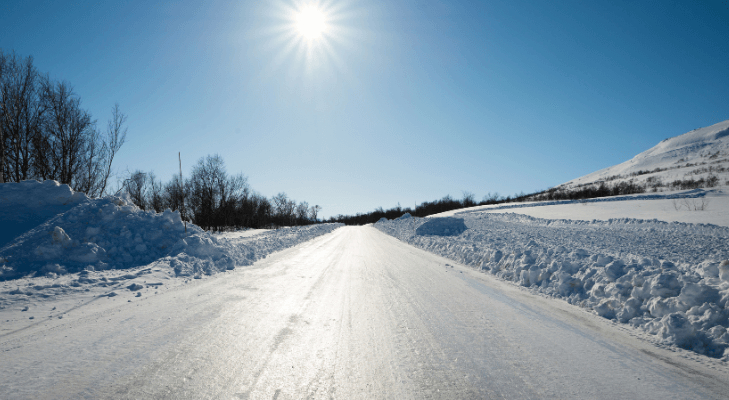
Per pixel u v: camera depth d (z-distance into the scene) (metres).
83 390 2.65
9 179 16.64
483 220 28.89
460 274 8.64
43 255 7.16
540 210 33.16
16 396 2.54
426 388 2.78
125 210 9.66
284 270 9.16
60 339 3.76
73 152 19.06
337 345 3.74
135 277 6.92
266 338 3.91
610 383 2.87
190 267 8.19
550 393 2.69
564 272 6.25
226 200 41.59
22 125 17.14
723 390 2.75
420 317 4.82
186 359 3.28
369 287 6.95
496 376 3.00
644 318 4.42
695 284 4.18
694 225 15.29
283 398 2.61
